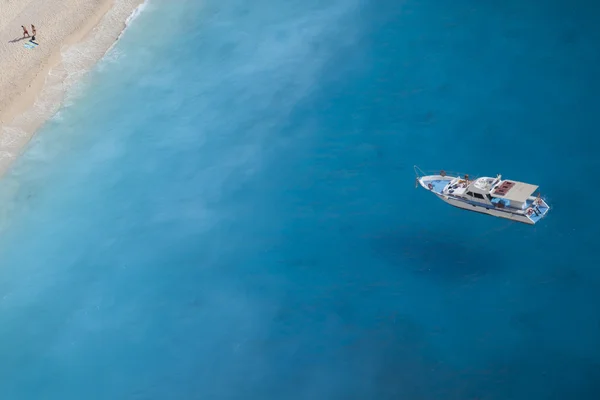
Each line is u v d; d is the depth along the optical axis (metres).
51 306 66.62
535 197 63.09
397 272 62.56
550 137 69.94
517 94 74.88
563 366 54.44
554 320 57.12
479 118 73.50
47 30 92.12
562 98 73.31
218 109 81.81
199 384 58.53
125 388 59.41
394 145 73.06
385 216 67.06
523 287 59.50
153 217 72.44
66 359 62.38
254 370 58.56
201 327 62.34
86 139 81.44
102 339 63.22
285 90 82.06
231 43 89.25
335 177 71.75
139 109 83.69
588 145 68.50
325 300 62.00
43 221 74.25
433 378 55.47
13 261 71.06
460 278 61.06
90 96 85.75
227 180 74.19
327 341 59.22
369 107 77.69
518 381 54.16
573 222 62.84
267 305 62.69
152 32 92.19
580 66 76.06
